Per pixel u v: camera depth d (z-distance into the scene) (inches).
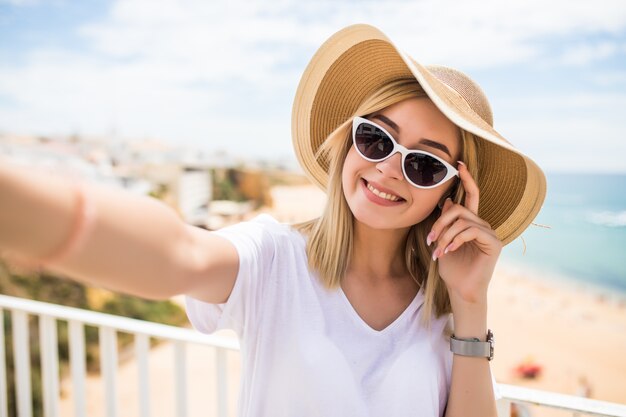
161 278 28.8
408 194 49.9
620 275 1519.4
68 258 23.8
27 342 98.7
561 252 1713.8
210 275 37.1
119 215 25.8
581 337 1110.4
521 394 65.5
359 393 46.5
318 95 62.6
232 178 1839.3
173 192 1616.6
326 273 50.0
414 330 51.9
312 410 45.2
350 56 59.6
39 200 22.4
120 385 647.8
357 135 50.8
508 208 59.8
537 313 1261.1
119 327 87.2
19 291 682.8
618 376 911.0
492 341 51.8
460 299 52.7
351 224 53.1
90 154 1969.7
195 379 706.8
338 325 48.9
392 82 51.8
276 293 47.7
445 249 52.0
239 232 47.3
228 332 695.7
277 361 46.7
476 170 54.6
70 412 502.0
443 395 52.6
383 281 55.1
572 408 62.5
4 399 102.1
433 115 50.3
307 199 1930.4
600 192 2468.0
